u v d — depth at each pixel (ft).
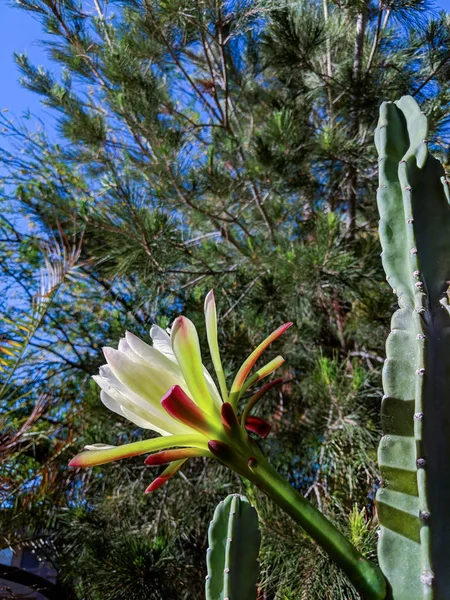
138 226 6.72
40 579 7.62
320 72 8.40
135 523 7.05
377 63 8.12
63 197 8.46
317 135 7.90
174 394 1.25
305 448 6.11
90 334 8.71
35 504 5.88
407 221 1.52
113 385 1.39
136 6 7.91
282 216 8.63
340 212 9.31
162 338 1.51
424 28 7.60
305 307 6.73
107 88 8.77
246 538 1.57
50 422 6.78
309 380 6.62
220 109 8.98
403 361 1.39
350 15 8.00
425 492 1.19
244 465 1.26
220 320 7.05
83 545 6.16
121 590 5.21
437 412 1.28
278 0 7.52
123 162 8.95
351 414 5.30
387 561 1.22
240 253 8.24
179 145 8.08
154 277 7.12
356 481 5.04
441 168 1.61
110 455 1.24
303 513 1.24
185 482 7.02
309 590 3.74
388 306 7.19
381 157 1.68
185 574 6.47
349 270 6.37
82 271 7.98
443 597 1.14
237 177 8.37
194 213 8.48
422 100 8.17
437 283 1.48
